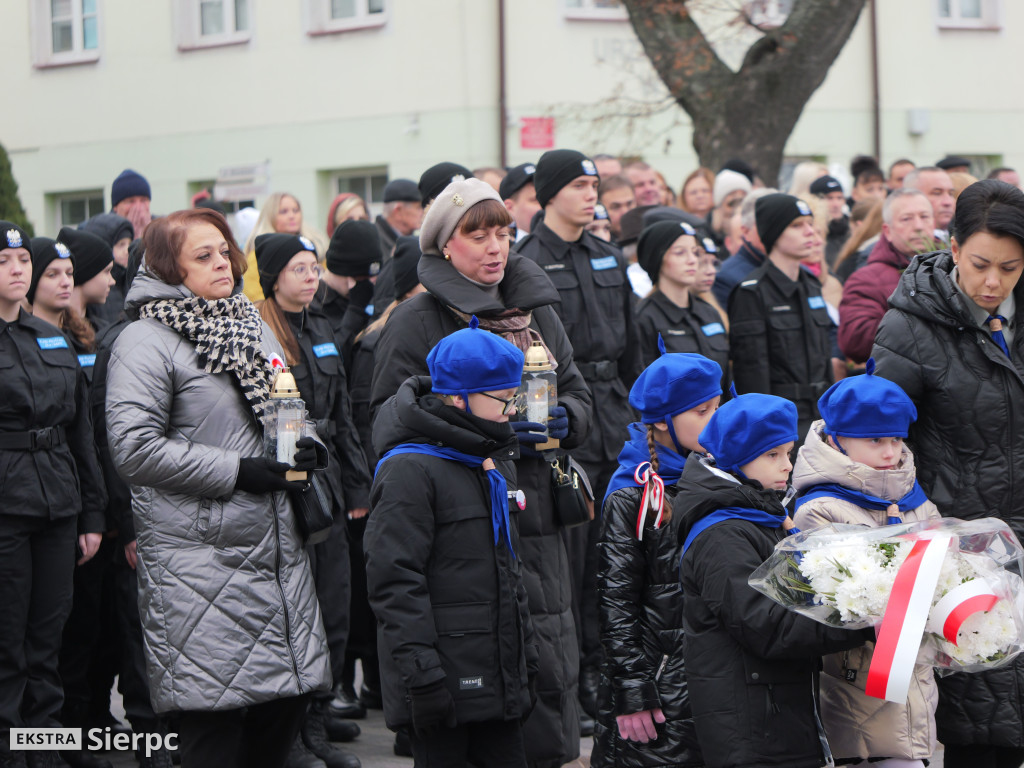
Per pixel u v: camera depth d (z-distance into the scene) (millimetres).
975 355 4570
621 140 19234
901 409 4297
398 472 4117
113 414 4730
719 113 14047
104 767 6184
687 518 4012
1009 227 4348
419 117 18703
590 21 18703
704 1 15305
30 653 5637
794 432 4055
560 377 5262
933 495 4594
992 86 21672
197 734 4730
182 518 4750
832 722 4172
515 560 4234
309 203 19484
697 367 4527
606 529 4605
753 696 3863
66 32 21219
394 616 4012
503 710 4082
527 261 5215
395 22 18766
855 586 3648
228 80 19938
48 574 5676
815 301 7688
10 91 21547
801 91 13945
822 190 10586
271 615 4793
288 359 6383
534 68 18594
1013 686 4395
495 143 18516
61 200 21688
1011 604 3775
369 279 7516
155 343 4836
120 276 7691
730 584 3838
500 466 4363
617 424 6559
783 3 15102
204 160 20234
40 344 5711
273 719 4910
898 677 3602
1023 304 4672
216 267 4977
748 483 4051
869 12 20891
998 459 4551
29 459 5551
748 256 8406
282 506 4902
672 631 4496
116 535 6121
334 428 6664
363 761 6336
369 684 7449
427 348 4980
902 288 4699
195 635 4699
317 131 19359
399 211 10094
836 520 4281
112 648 6539
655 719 4480
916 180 8984
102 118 20938
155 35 20438
